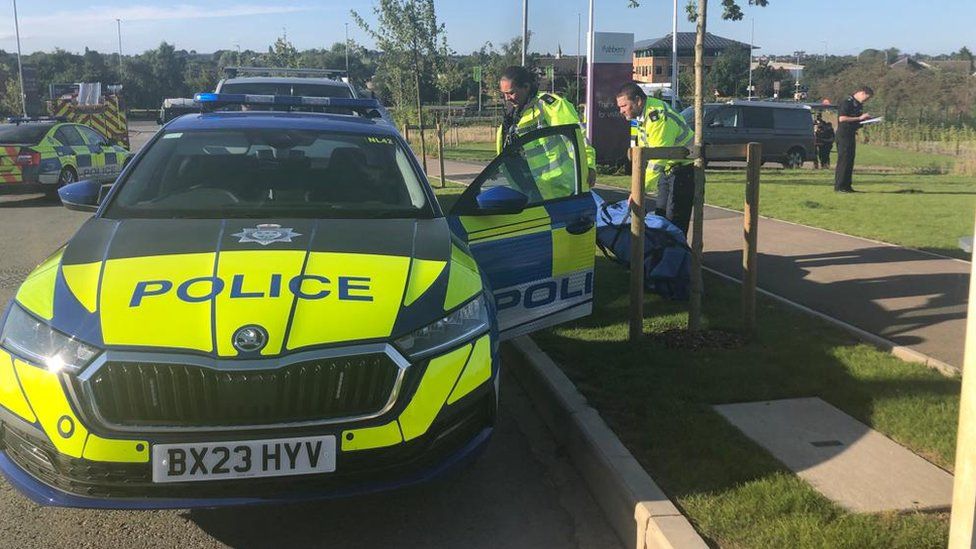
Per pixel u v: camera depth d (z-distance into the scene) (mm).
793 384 4348
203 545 3137
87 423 2695
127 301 2900
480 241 4340
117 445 2680
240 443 2709
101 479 2729
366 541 3174
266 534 3221
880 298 6207
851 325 5477
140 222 3658
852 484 3246
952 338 5156
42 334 2855
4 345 2924
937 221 10039
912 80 46656
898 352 4867
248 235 3449
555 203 4766
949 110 39875
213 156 4320
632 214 4961
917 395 4141
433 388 2916
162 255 3236
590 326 5602
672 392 4258
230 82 10078
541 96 6199
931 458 3482
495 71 51719
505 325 4504
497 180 4527
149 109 80875
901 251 8016
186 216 3787
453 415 2980
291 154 4375
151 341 2742
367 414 2814
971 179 17109
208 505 2754
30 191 13898
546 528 3299
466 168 19297
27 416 2771
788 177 17562
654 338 5211
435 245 3531
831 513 3010
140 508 2746
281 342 2768
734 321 5590
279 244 3354
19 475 2863
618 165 18094
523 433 4242
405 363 2865
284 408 2752
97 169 15523
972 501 2051
